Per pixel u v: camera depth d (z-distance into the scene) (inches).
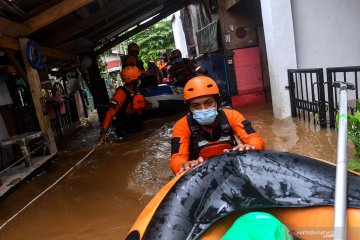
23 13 207.8
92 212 136.1
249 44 361.1
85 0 212.4
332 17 251.4
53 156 232.5
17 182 181.9
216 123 108.2
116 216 129.5
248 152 76.9
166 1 451.5
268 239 51.6
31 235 123.6
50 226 129.1
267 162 72.4
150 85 353.7
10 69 259.9
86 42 351.9
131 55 370.9
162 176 167.3
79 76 489.4
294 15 247.3
